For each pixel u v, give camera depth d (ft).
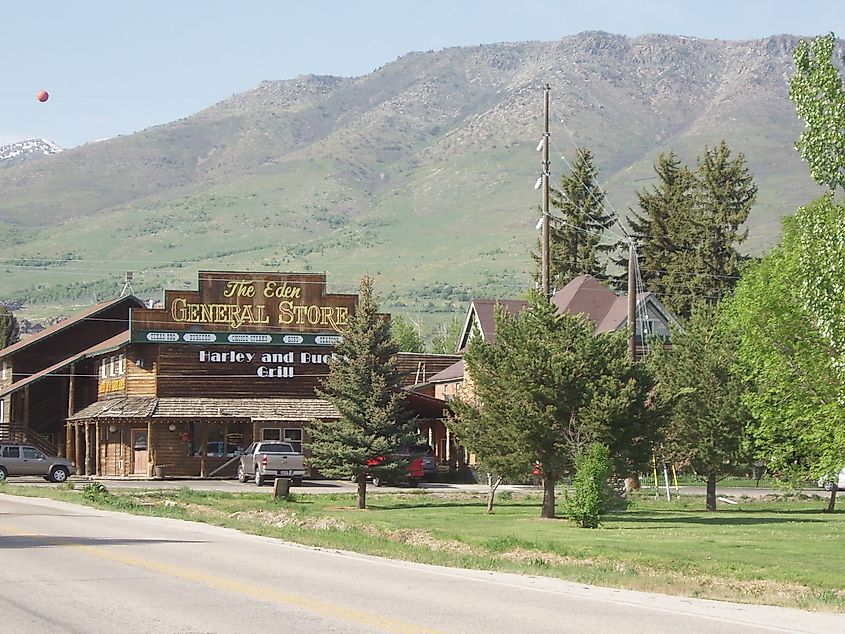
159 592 60.39
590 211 344.28
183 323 237.45
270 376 241.14
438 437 251.80
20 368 289.94
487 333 262.47
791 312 119.55
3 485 191.11
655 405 141.38
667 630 50.85
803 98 99.40
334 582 66.39
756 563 88.84
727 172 326.03
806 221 105.40
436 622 51.75
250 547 89.10
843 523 135.54
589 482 127.13
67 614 52.75
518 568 77.25
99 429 247.09
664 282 327.06
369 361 167.63
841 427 110.52
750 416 159.22
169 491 182.29
